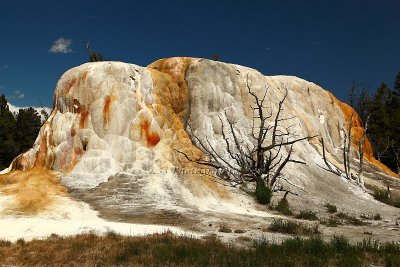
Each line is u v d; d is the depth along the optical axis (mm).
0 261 12633
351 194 27938
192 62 31031
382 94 53031
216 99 29953
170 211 20484
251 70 33250
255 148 28688
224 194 24562
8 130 48562
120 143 25672
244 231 17500
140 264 12562
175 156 26391
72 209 20250
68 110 27156
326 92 38406
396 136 46156
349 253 13750
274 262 12562
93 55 37625
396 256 13453
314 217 21875
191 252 13344
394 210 25203
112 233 15758
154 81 29125
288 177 27578
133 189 23281
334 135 36094
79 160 25422
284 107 32812
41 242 14594
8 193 21953
